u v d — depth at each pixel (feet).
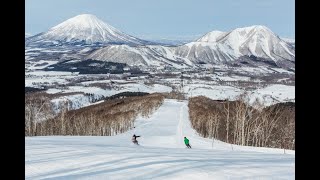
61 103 475.31
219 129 271.90
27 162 58.54
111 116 347.97
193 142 200.64
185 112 463.83
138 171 49.70
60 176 47.93
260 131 227.40
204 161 56.34
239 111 233.55
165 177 45.68
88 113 412.36
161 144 188.85
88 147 82.64
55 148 78.18
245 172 47.03
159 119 393.50
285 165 52.49
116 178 45.88
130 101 534.78
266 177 43.86
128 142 190.70
